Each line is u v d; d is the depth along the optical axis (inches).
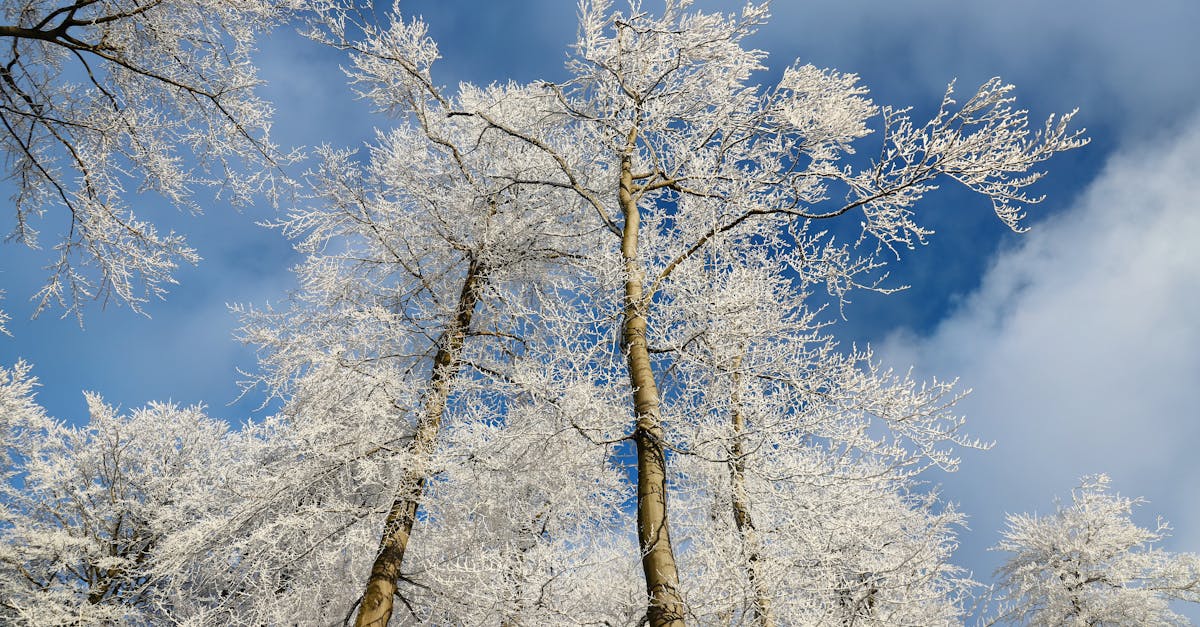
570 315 172.9
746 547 188.7
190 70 235.5
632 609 154.6
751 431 170.1
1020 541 534.3
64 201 228.8
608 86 244.8
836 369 177.5
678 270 191.0
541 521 203.2
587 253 241.1
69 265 235.6
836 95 208.8
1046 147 162.9
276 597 189.2
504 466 184.7
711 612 167.0
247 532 201.0
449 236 244.1
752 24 224.2
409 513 204.2
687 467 217.9
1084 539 508.4
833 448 199.9
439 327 234.7
